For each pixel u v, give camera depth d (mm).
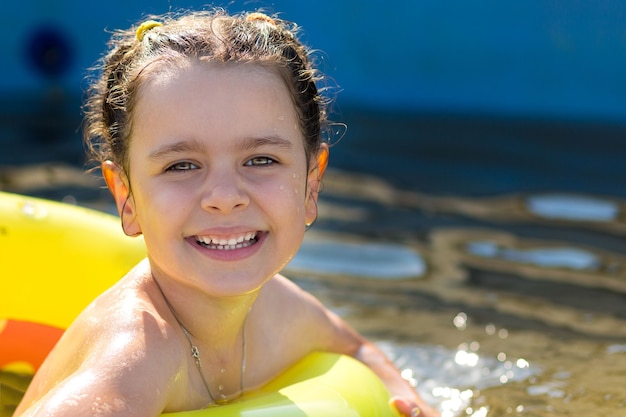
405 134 6289
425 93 7582
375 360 2109
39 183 4434
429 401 2141
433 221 3992
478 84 7465
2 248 2234
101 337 1574
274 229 1621
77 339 1643
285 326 1972
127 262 2285
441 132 6414
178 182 1586
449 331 2629
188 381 1670
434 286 3074
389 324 2689
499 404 2104
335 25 7727
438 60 7547
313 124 1764
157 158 1584
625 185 4797
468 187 4723
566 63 7211
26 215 2297
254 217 1593
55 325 2250
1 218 2262
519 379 2264
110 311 1641
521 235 3771
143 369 1508
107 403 1426
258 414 1547
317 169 1833
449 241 3658
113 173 1759
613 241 3688
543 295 2982
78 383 1450
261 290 1972
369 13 7691
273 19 1933
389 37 7656
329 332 2090
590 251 3527
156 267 1726
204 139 1565
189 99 1571
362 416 1673
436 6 7543
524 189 4688
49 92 7543
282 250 1640
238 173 1586
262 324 1927
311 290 2996
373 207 4223
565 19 7199
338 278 3135
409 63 7621
